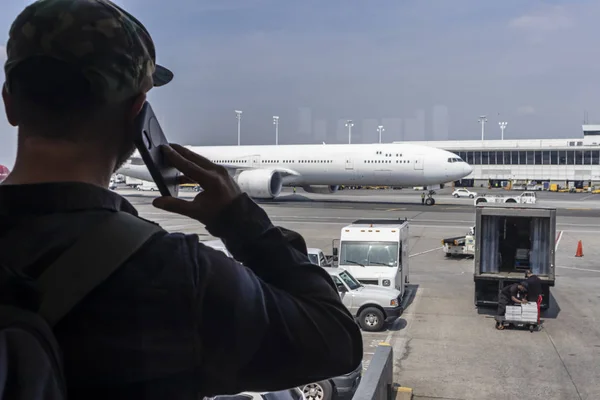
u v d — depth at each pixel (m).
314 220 32.03
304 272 1.71
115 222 1.40
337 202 44.47
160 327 1.35
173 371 1.39
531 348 11.16
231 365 1.48
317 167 42.47
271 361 1.55
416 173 41.59
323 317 1.63
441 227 33.09
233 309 1.44
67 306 1.27
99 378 1.31
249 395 5.04
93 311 1.29
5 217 1.35
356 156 42.31
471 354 10.76
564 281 19.42
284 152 43.06
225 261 1.53
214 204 1.66
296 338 1.56
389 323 13.21
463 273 20.47
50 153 1.43
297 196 48.88
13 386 1.12
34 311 1.24
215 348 1.44
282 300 1.59
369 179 42.88
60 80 1.39
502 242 15.48
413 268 21.53
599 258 24.52
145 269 1.36
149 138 1.56
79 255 1.31
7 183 1.42
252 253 1.67
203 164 1.71
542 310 14.34
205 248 1.55
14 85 1.42
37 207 1.36
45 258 1.31
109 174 1.55
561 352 10.88
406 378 9.38
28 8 1.45
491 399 8.41
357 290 12.87
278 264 1.68
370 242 15.55
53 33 1.38
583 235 31.64
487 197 45.22
